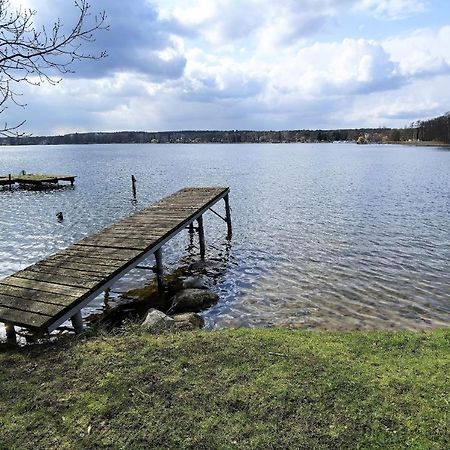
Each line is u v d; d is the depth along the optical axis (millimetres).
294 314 9656
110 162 77250
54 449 4043
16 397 4891
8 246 16906
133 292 11594
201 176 46812
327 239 17016
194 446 4004
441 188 32938
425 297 10516
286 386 4898
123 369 5383
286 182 39469
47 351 6086
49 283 8016
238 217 22484
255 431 4176
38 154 134125
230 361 5539
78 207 26188
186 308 10195
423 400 4582
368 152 102312
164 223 12406
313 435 4098
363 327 8812
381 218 21172
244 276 12695
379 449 3895
